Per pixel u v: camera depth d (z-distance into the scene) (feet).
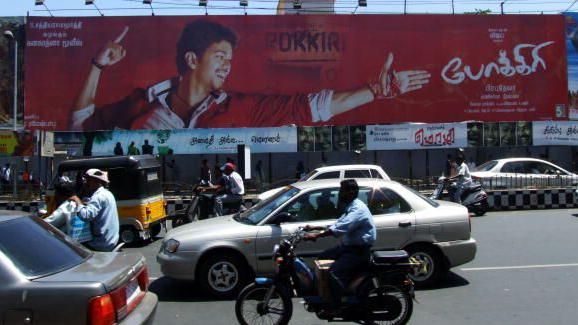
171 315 23.08
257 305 19.62
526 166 67.00
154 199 42.83
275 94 103.50
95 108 101.76
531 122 94.63
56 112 101.24
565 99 106.63
